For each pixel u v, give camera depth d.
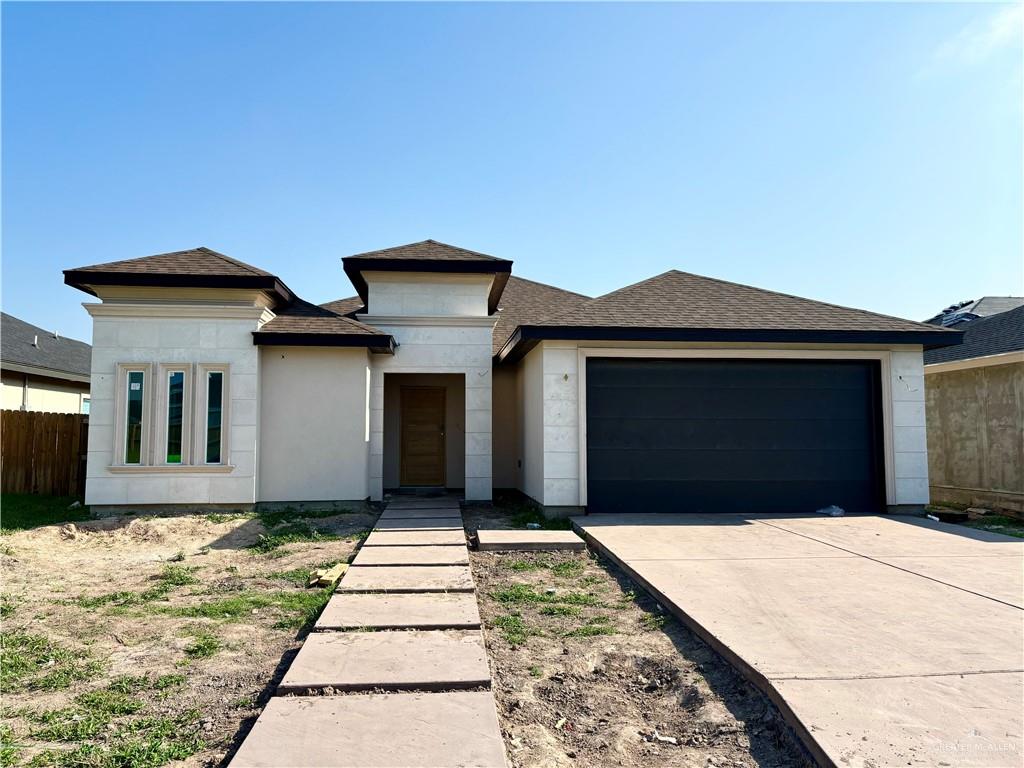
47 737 3.40
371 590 5.93
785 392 11.09
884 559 7.02
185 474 10.76
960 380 13.70
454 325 12.75
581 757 3.23
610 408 10.88
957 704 3.35
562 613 5.48
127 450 10.72
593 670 4.35
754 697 3.71
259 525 9.90
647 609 5.62
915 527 9.27
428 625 4.89
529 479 12.27
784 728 3.30
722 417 10.97
